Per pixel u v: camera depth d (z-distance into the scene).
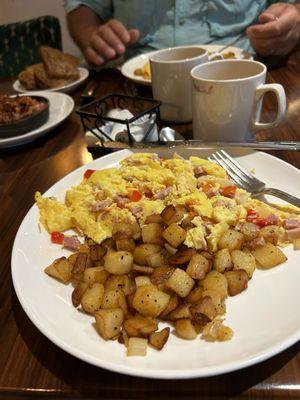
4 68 0.86
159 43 0.73
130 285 0.22
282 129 0.40
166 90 0.41
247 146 0.33
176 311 0.20
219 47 0.60
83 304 0.20
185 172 0.31
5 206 0.32
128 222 0.26
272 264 0.22
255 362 0.16
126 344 0.19
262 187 0.29
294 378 0.17
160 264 0.23
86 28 0.75
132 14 0.73
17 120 0.42
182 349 0.18
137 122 0.39
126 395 0.18
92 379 0.18
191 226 0.26
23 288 0.21
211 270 0.22
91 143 0.39
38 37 0.84
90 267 0.24
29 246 0.25
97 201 0.29
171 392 0.17
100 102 0.41
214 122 0.35
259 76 0.33
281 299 0.20
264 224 0.25
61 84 0.57
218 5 0.70
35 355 0.20
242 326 0.19
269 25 0.56
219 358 0.17
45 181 0.36
